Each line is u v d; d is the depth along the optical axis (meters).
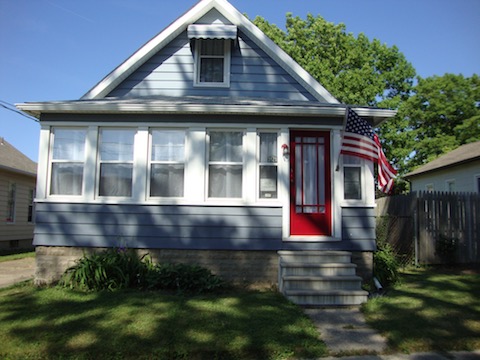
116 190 8.06
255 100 9.00
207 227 7.84
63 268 7.80
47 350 4.37
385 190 7.95
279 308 5.98
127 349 4.38
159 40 9.57
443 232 10.71
